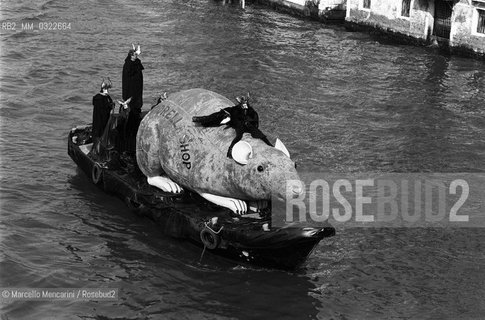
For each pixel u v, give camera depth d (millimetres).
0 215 29344
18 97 42156
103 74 46781
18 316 23766
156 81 45781
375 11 56781
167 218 27297
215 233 25625
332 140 37844
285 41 55344
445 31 53062
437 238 29031
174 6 65062
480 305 25109
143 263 26719
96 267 26391
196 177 26391
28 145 35875
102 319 23844
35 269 26078
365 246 28312
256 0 67625
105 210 30062
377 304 25016
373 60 51031
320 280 26062
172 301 24797
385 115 41438
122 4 64812
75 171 33344
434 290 25859
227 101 27500
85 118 39688
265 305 24734
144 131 27953
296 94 44375
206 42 54438
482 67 49656
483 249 28391
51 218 29359
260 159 25047
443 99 43969
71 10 61656
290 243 24344
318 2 60938
